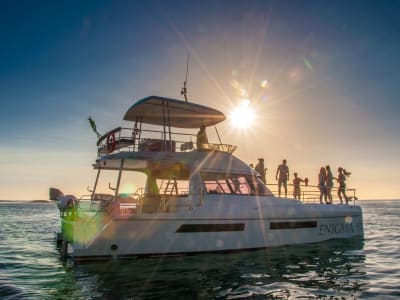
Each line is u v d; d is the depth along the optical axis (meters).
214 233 11.61
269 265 10.53
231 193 12.54
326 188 16.12
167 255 11.00
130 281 8.86
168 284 8.55
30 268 11.27
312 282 8.74
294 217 13.25
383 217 40.44
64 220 13.84
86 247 10.41
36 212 74.94
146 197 12.25
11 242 18.47
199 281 8.80
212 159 12.79
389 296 7.63
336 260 11.34
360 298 7.51
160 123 14.25
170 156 12.16
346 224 14.95
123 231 10.66
